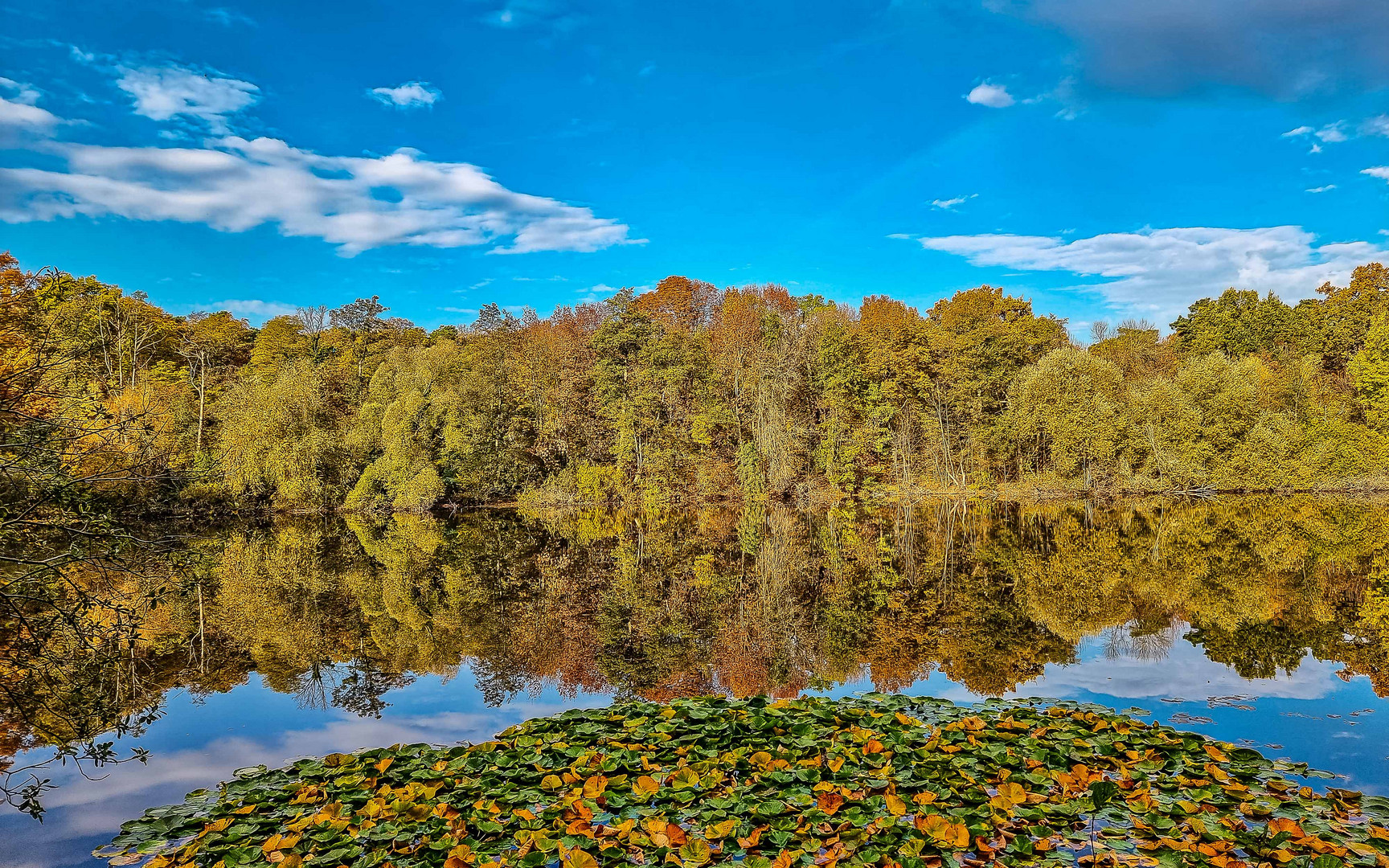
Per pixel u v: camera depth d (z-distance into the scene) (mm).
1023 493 44938
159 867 5113
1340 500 37438
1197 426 41219
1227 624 12977
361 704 9852
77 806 6789
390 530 33031
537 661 12141
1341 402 44844
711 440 45875
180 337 48281
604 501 44469
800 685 10266
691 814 5488
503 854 5016
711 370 47844
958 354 48156
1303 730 7660
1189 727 7781
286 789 6266
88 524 12273
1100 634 12617
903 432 47406
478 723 8992
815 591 18484
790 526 34562
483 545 28484
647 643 13289
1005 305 55344
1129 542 24812
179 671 11648
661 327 48188
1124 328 63125
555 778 6023
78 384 15625
